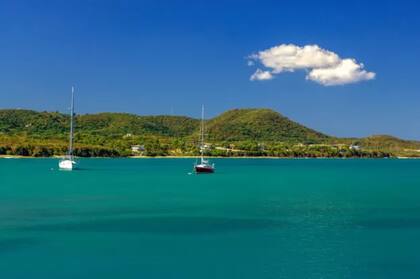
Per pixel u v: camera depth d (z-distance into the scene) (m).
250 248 44.19
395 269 38.28
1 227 52.56
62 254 41.72
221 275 36.59
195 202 74.12
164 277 36.03
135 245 44.97
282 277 36.25
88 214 61.47
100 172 148.88
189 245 45.09
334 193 90.50
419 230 52.47
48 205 69.50
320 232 51.25
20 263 39.03
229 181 119.25
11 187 97.06
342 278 36.22
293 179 130.12
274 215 61.59
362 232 51.34
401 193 91.25
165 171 157.38
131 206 69.12
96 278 35.66
